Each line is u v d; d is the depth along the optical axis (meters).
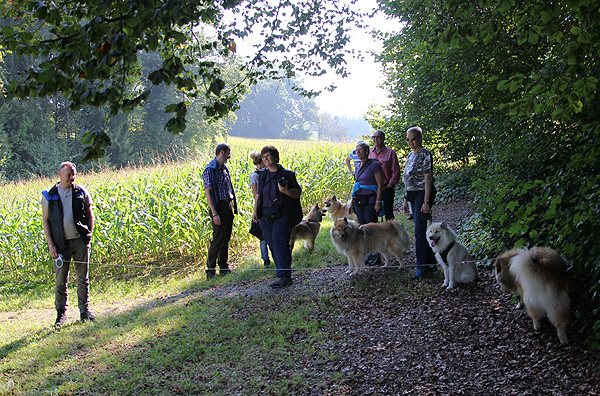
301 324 4.24
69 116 38.44
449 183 10.67
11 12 3.54
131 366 3.74
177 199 8.27
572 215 3.13
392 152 6.19
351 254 5.47
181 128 2.22
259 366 3.54
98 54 2.14
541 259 3.26
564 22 3.15
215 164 6.30
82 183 12.57
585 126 2.74
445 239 4.63
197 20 2.79
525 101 2.46
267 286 5.57
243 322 4.44
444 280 4.85
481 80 4.66
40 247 7.96
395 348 3.61
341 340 3.86
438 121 7.81
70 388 3.47
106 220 8.17
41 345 4.48
